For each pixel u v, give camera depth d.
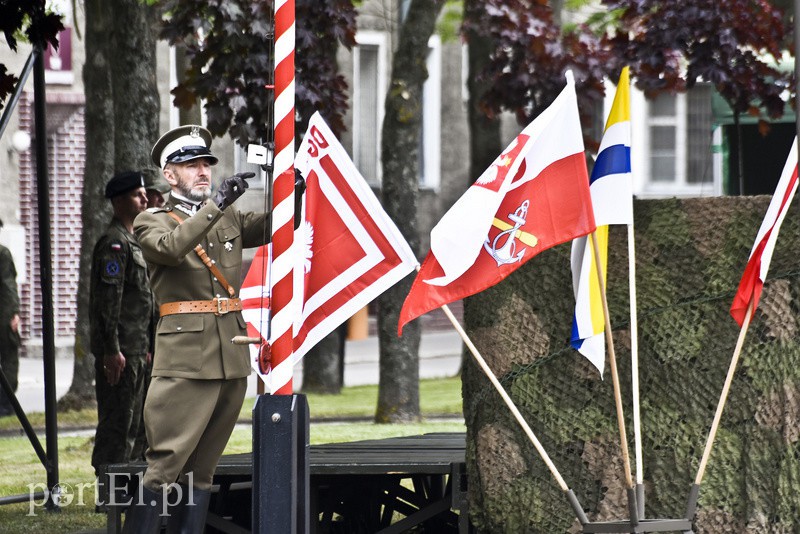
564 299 14.77
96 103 33.25
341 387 42.81
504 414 14.93
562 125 13.21
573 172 13.14
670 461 14.45
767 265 13.12
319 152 14.99
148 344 21.00
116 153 28.12
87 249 34.12
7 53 55.84
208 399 15.11
